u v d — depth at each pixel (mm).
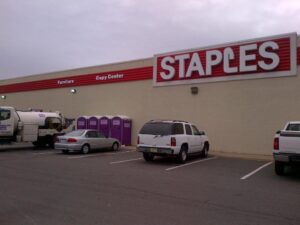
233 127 19750
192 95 21500
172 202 7730
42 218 6289
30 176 10742
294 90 17859
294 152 11320
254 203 7836
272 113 18484
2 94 36906
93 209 6973
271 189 9555
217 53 20500
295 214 6969
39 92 32281
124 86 25266
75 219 6266
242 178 11375
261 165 14781
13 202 7410
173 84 22406
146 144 15031
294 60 17891
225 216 6711
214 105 20562
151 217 6512
